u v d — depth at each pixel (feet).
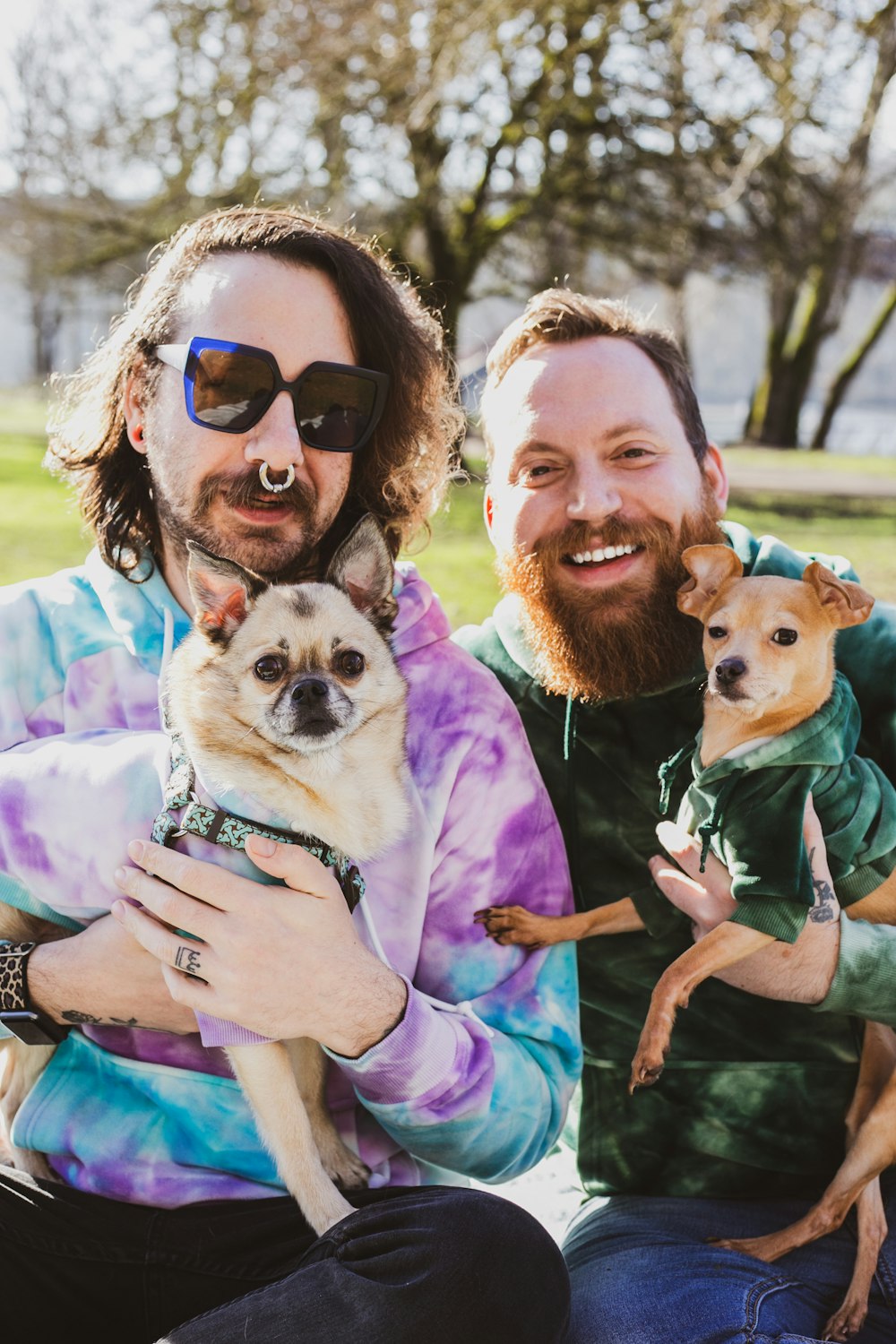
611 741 8.80
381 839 7.91
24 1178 7.21
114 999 7.22
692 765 8.34
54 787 7.62
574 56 56.34
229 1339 5.89
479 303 79.71
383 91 54.34
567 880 8.37
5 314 174.91
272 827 7.56
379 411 8.57
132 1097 7.41
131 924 6.97
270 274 8.31
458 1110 7.06
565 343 9.05
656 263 74.84
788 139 56.70
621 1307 6.94
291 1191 7.02
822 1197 7.78
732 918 7.63
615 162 63.52
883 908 8.05
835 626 8.09
